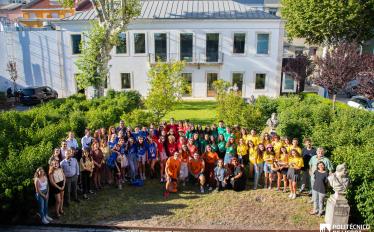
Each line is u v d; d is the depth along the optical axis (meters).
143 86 31.83
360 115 16.03
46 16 51.06
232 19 30.02
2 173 9.19
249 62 31.22
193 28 30.48
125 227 9.52
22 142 11.77
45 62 31.98
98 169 11.98
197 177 12.27
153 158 12.80
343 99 31.67
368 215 9.29
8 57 32.09
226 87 19.58
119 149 12.22
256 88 31.97
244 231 9.37
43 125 14.59
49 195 10.34
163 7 32.44
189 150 12.66
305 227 9.59
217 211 10.52
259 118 15.82
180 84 19.80
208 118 22.80
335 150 11.60
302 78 31.56
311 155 11.68
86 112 18.27
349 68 22.53
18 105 29.36
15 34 31.52
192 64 31.06
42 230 9.38
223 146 13.05
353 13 28.05
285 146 12.05
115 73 31.59
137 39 30.84
